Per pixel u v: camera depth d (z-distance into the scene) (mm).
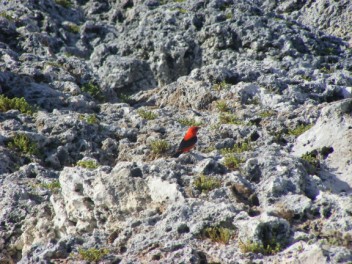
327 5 122750
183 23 106125
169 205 42906
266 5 128750
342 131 54781
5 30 100875
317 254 34875
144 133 68062
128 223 42562
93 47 111312
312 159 52719
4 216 50781
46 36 103062
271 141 60844
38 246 42844
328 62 101375
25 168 59406
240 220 39406
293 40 103312
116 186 45625
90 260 39656
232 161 49688
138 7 115750
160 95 84375
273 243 37500
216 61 100062
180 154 52375
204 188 44906
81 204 46656
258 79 82062
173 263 37219
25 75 82625
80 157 64812
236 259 36719
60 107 77188
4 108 72812
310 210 40719
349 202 40281
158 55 102562
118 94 101375
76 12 120875
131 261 38375
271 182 44562
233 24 103625
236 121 69125
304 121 65625
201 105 77750
